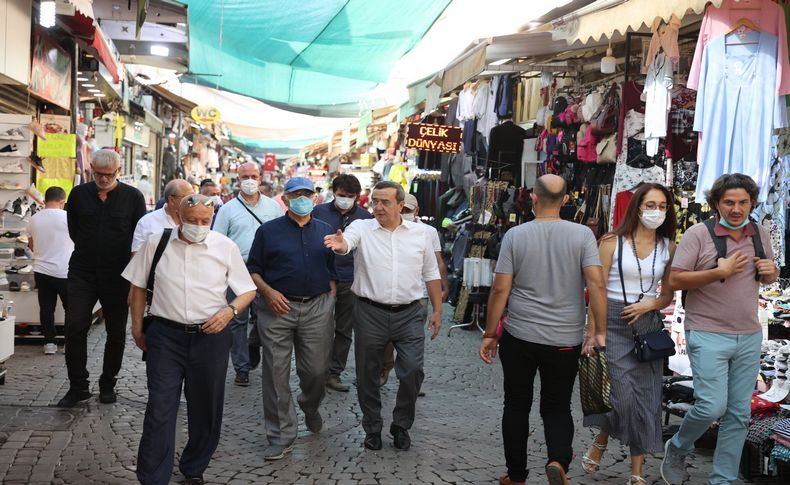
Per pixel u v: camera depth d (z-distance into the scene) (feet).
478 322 37.60
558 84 35.83
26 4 29.14
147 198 60.08
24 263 30.73
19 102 35.96
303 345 18.31
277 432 17.70
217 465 17.19
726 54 19.36
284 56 40.98
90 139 44.98
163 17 34.14
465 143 42.70
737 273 15.47
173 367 15.19
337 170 96.27
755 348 15.51
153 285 15.44
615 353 16.33
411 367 18.33
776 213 21.91
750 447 17.30
